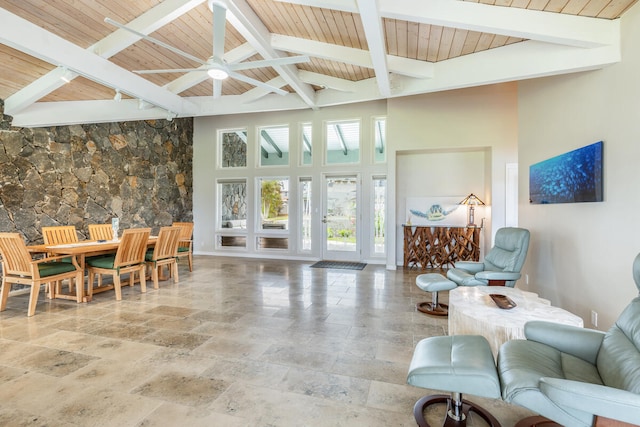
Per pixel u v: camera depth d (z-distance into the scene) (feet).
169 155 24.97
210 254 27.48
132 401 6.89
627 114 8.43
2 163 14.85
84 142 18.48
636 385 4.72
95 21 11.75
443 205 21.68
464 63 12.67
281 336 10.37
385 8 9.19
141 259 15.52
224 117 26.99
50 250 13.34
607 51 9.02
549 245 12.45
